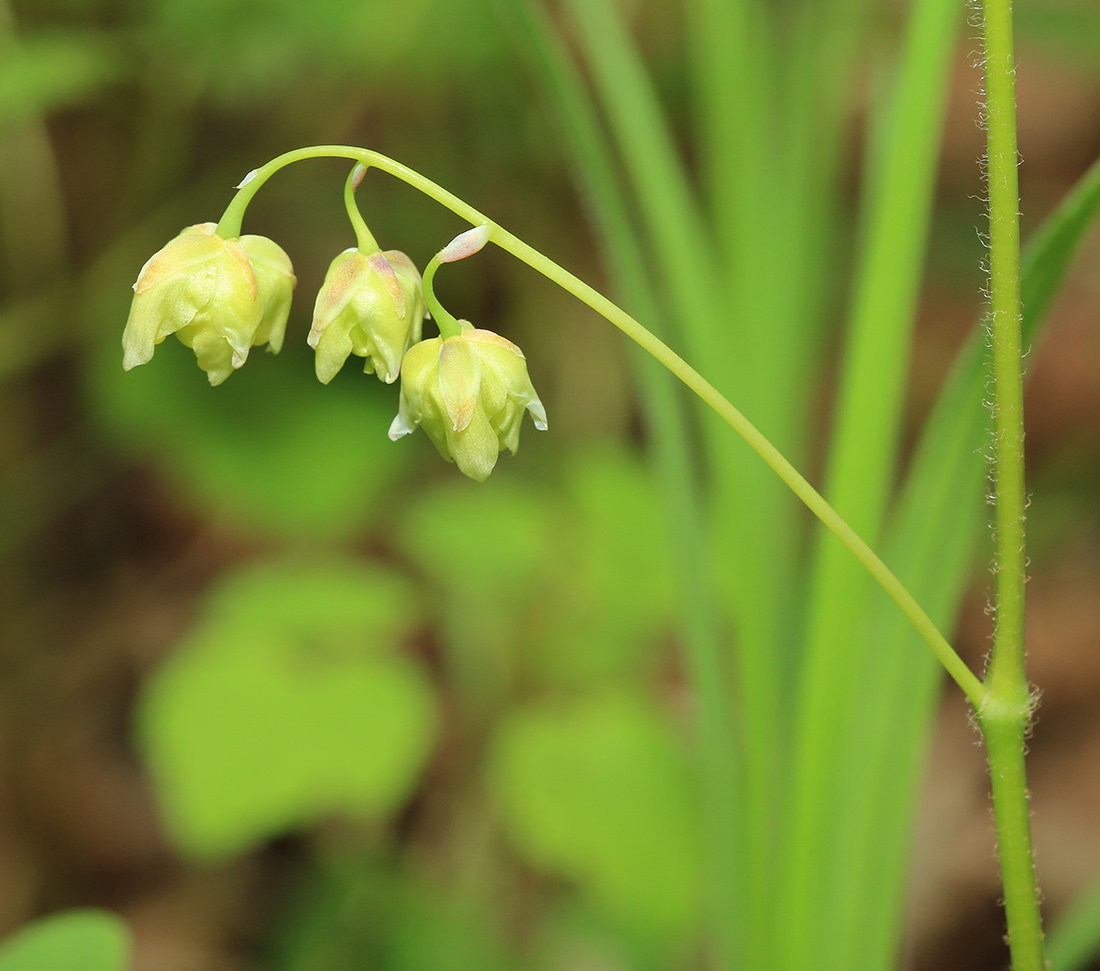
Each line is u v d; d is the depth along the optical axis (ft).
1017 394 1.19
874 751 1.35
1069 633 2.28
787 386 1.52
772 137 1.58
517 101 2.14
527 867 1.83
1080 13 1.97
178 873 2.05
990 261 1.18
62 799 2.15
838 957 1.35
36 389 2.44
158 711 1.62
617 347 2.32
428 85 2.15
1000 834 1.22
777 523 1.49
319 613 1.74
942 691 2.16
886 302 1.35
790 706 1.44
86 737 2.25
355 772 1.56
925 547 1.34
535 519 1.92
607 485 1.92
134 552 2.50
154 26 1.96
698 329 1.41
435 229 2.29
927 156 1.34
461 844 1.87
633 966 1.68
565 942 1.73
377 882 1.84
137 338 1.21
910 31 1.34
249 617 1.74
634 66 1.43
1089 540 2.44
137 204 2.31
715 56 1.52
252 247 1.22
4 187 2.18
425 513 1.93
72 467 2.46
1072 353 2.67
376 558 2.36
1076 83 3.17
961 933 1.81
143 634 2.36
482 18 2.04
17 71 1.88
